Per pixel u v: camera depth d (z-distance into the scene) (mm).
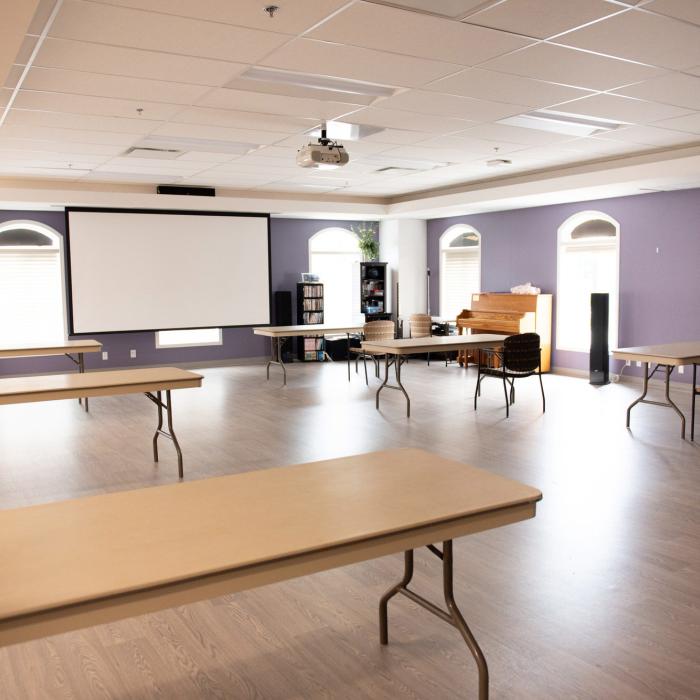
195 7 3406
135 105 5246
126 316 9812
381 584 3234
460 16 3580
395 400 8016
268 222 10664
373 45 3996
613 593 3088
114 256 9664
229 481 2377
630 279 9102
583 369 9820
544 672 2455
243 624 2869
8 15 2857
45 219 10031
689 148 7145
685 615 2875
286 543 1792
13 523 1963
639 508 4188
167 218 9953
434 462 2604
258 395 8438
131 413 7422
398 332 12141
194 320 10266
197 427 6660
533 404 7695
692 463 5141
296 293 12000
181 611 2994
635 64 4414
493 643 2666
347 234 12453
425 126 6145
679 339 8609
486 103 5367
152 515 2023
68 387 4648
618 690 2344
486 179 9461
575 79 4734
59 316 10266
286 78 4754
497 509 2117
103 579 1578
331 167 6043
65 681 2471
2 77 3844
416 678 2441
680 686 2361
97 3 3354
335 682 2426
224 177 8984
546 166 8422
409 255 12188
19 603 1461
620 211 9141
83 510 2076
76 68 4332
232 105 5281
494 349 10258
